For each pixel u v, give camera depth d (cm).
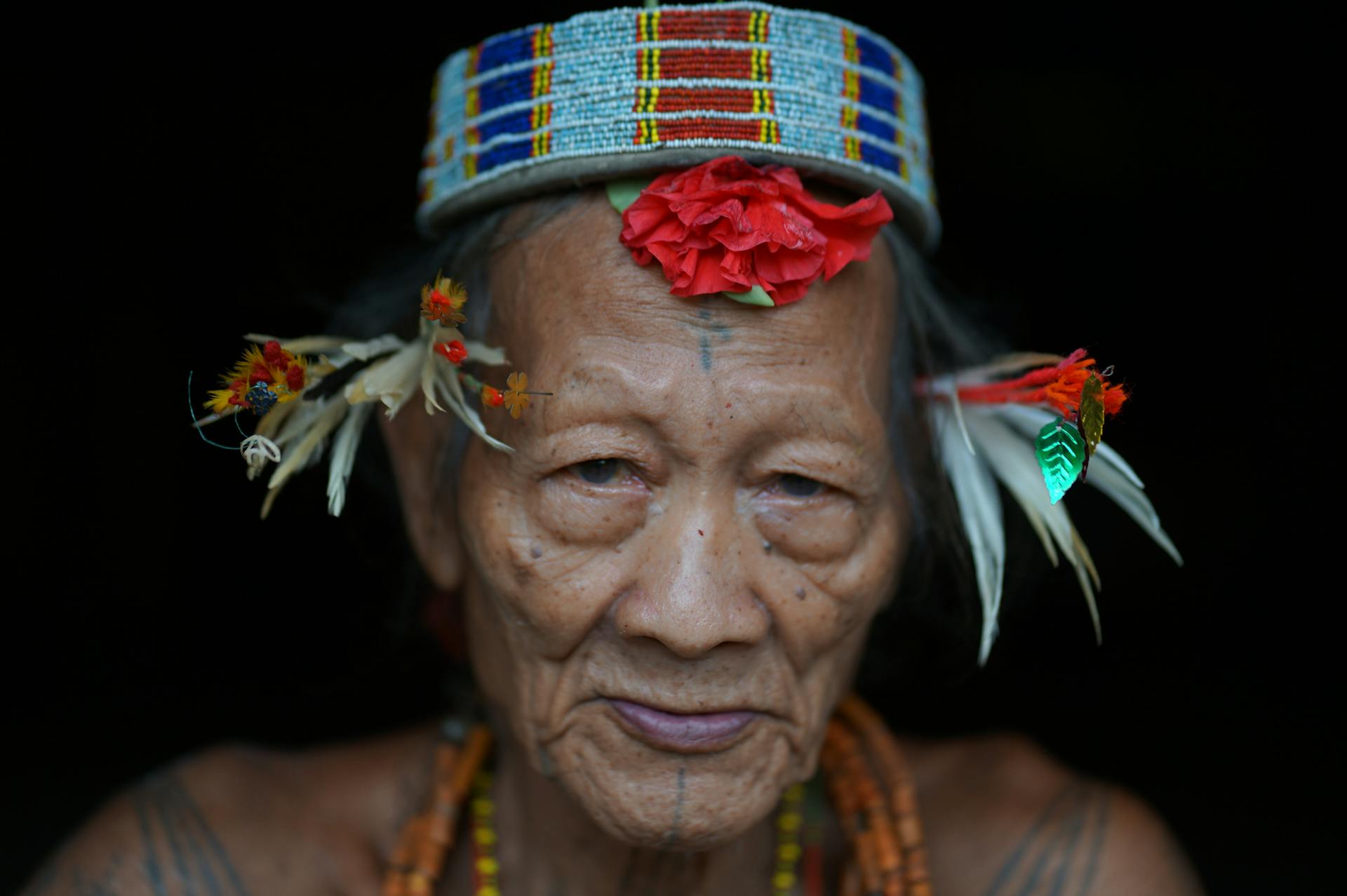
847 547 175
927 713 477
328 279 436
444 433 197
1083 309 473
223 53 410
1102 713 482
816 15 174
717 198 162
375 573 462
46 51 400
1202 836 446
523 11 369
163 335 446
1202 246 461
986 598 191
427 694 471
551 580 170
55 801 446
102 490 461
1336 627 478
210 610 471
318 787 233
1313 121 432
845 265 170
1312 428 473
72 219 427
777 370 164
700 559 164
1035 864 222
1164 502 491
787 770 181
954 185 457
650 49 169
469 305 188
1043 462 158
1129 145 449
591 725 174
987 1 413
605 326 165
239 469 437
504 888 217
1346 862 430
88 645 466
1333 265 453
